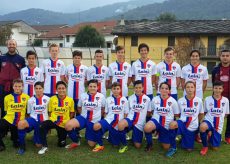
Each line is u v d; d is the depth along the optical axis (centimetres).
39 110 649
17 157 598
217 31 3095
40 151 621
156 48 3134
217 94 647
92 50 2577
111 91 682
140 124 653
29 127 632
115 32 3291
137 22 3709
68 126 636
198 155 621
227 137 708
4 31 4603
